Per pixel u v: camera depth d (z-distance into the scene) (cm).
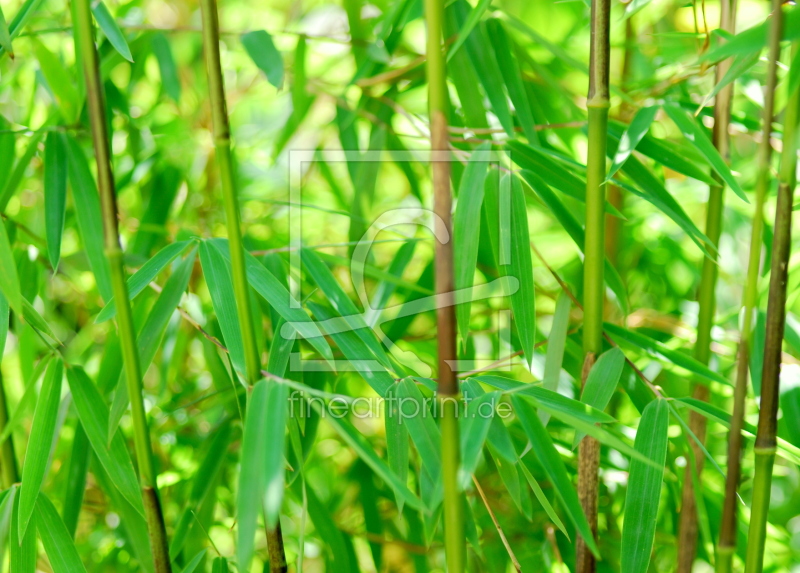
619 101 138
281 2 169
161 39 132
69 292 145
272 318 124
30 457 113
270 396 107
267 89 158
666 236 140
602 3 111
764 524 111
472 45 123
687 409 124
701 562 139
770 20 106
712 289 121
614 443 107
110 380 126
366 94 134
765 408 110
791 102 107
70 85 125
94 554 137
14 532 115
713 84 126
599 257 114
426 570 133
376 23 135
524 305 114
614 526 134
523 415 111
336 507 141
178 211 141
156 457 137
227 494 138
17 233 128
